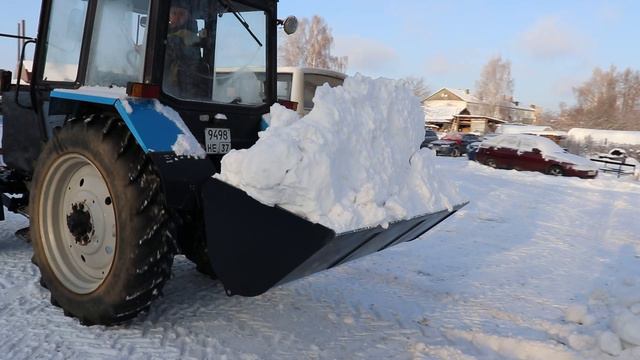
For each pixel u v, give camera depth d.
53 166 3.39
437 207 3.36
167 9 3.23
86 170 3.38
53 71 3.83
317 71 10.14
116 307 3.06
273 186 2.52
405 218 3.00
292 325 3.55
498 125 56.75
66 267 3.46
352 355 3.19
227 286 2.79
